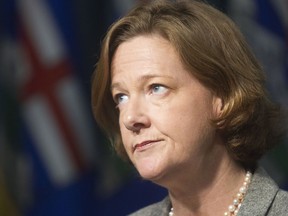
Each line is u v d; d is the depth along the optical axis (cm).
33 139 645
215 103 313
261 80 326
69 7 651
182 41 307
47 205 639
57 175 643
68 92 645
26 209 641
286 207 310
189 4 323
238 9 637
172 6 321
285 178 617
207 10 323
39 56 648
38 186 643
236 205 319
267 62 634
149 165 306
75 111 645
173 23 311
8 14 654
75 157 643
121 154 364
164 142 306
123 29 321
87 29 649
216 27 317
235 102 312
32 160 645
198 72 307
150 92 310
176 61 307
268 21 643
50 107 644
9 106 645
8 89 646
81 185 640
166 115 304
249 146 321
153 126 306
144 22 315
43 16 650
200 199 322
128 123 308
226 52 314
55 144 643
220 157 320
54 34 648
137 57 311
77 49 649
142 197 630
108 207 634
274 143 339
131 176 634
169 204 352
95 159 643
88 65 649
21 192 642
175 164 307
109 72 327
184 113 305
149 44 311
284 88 630
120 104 323
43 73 646
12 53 650
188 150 307
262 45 637
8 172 641
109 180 638
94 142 646
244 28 636
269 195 315
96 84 341
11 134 644
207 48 310
